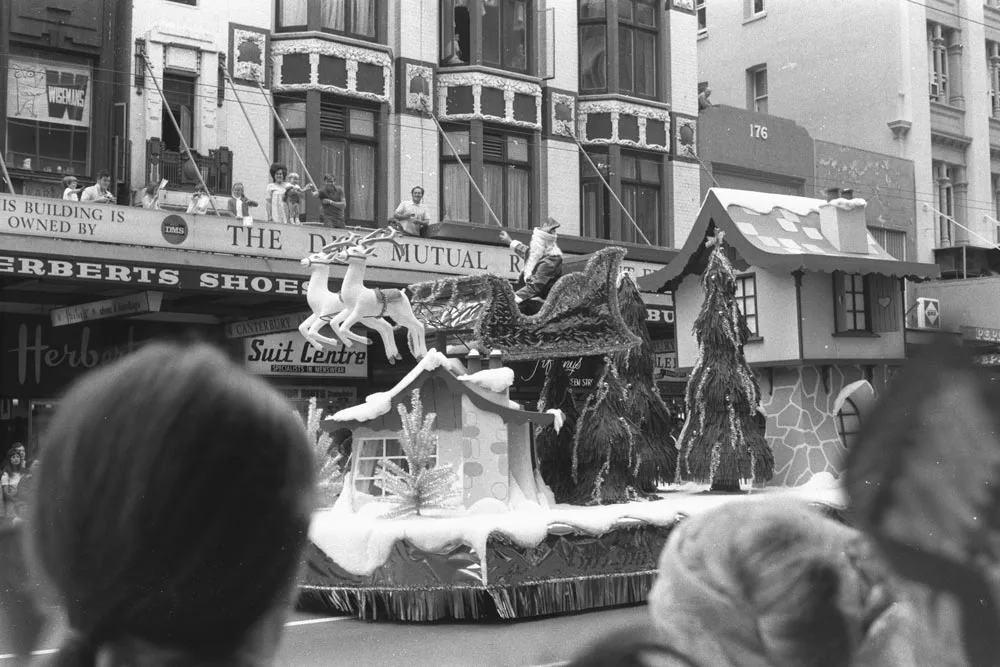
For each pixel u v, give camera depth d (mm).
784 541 1412
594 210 27062
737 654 1373
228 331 20609
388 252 19578
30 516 958
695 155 28734
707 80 38219
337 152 23281
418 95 24234
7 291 18250
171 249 17344
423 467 9969
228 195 21312
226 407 962
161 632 953
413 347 11195
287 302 19828
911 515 1160
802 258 12719
